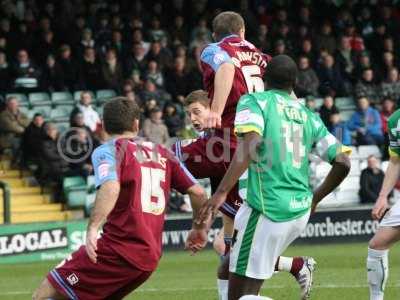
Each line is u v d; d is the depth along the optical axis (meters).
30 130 48.41
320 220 47.00
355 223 47.53
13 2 54.69
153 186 18.45
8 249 42.31
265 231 18.48
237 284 18.77
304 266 22.27
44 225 43.16
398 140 23.34
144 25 56.75
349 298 27.16
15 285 33.34
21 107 51.59
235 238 18.81
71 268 18.36
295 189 18.64
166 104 50.22
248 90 21.75
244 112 18.36
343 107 56.44
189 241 19.17
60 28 54.00
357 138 53.44
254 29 57.19
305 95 54.56
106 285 18.30
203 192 18.89
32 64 51.84
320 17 61.56
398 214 22.64
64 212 48.12
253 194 18.53
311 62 56.94
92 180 48.34
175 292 29.70
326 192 19.39
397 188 49.06
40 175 48.34
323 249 44.47
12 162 49.44
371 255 22.89
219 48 21.59
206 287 30.91
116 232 18.23
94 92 52.84
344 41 58.16
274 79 18.89
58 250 43.41
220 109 21.19
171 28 56.69
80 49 53.25
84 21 54.69
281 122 18.53
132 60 53.72
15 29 53.34
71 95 52.72
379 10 62.31
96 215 17.73
